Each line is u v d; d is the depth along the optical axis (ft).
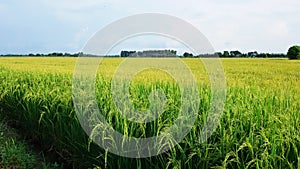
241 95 18.63
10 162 19.25
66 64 72.08
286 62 74.79
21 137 24.61
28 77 32.71
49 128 20.45
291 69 52.70
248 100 17.79
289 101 18.01
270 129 12.49
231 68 55.16
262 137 11.89
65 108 19.53
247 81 32.22
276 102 17.43
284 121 13.34
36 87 26.68
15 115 26.66
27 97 23.59
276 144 11.66
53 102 21.12
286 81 32.86
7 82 31.48
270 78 37.55
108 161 14.65
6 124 26.30
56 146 20.15
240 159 11.98
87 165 16.55
